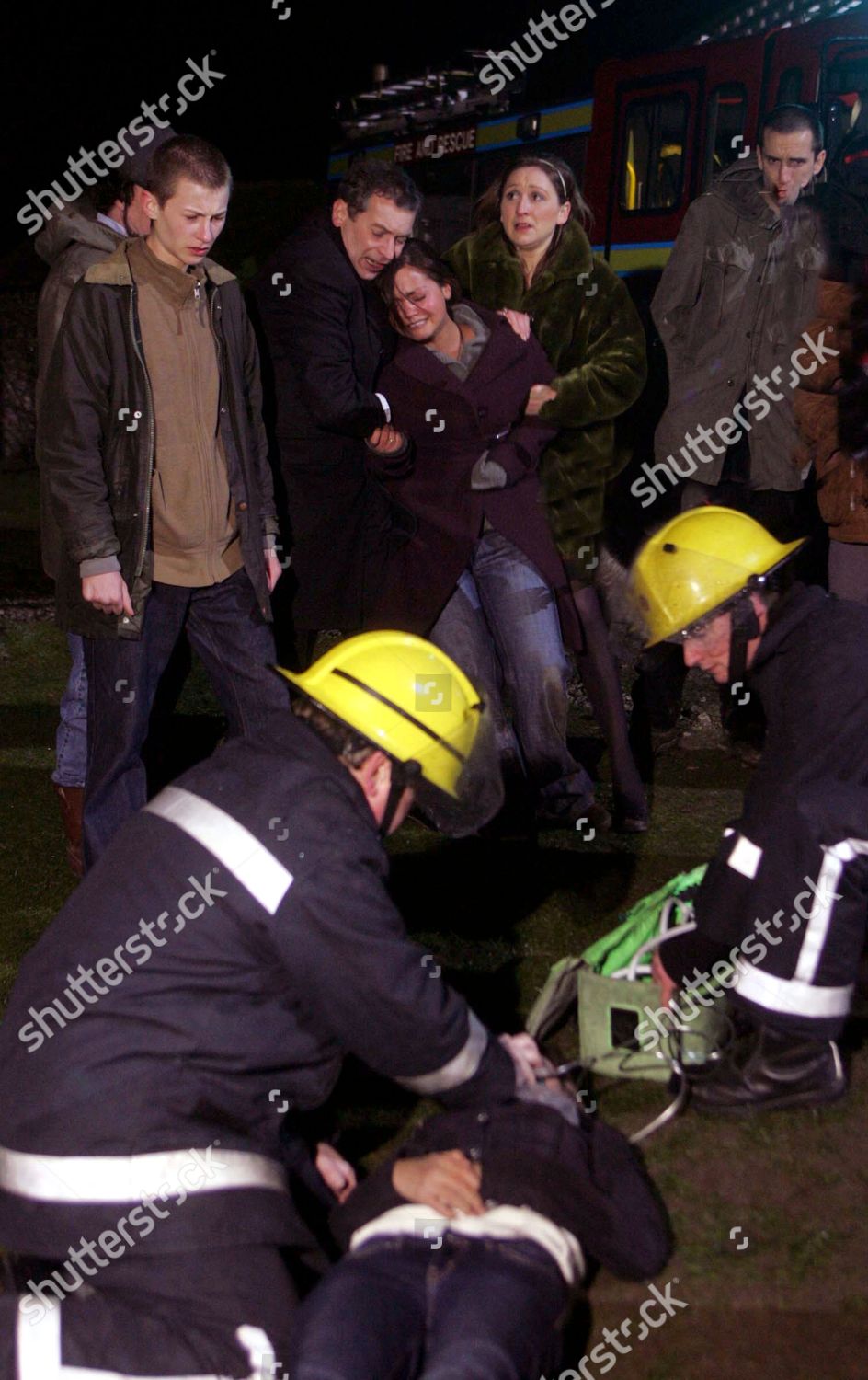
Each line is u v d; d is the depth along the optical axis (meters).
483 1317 2.04
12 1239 2.19
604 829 4.41
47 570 3.68
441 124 10.17
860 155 5.07
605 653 4.23
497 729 4.06
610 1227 2.29
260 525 3.66
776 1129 2.87
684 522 2.94
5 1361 2.03
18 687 6.04
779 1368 2.29
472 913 3.84
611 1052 2.97
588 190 8.60
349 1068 3.12
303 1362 1.98
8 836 4.43
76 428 3.33
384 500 4.04
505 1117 2.34
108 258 3.38
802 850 2.68
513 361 3.85
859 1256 2.53
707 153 7.65
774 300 4.86
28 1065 2.21
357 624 4.14
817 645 2.77
